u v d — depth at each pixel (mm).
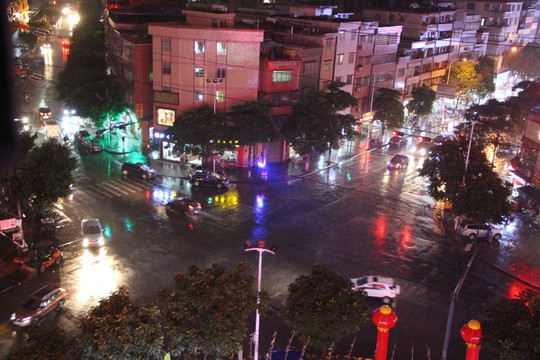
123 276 35500
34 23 96125
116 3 87000
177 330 22984
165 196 50125
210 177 52812
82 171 55625
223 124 54375
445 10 88688
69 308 31562
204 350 22891
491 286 37219
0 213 39250
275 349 28562
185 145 54906
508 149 70812
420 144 71562
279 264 38156
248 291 24016
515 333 22328
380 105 72000
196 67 56844
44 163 38344
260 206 48938
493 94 101250
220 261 38062
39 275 35188
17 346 27938
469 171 44969
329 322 25062
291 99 61469
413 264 39594
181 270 36594
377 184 56938
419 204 51875
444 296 35281
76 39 77625
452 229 46625
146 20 72812
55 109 76688
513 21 107750
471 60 94438
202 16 61531
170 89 58156
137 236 41531
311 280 26609
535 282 38188
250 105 55875
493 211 42500
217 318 22688
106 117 64062
